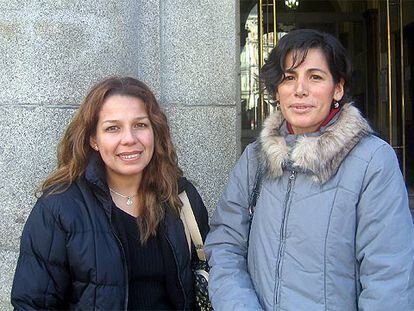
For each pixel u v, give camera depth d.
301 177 2.34
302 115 2.39
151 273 2.61
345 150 2.29
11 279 3.43
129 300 2.56
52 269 2.41
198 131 4.06
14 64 3.47
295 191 2.34
